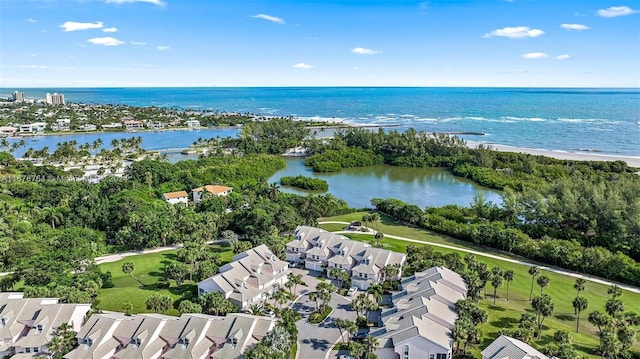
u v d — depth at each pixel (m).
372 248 99.69
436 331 67.38
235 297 82.94
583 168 196.75
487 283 95.62
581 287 82.81
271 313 80.06
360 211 154.25
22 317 71.88
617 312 73.44
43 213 132.62
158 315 73.50
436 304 74.00
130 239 116.06
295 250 107.62
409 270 98.88
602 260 101.25
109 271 100.56
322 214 145.88
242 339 66.81
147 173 175.38
